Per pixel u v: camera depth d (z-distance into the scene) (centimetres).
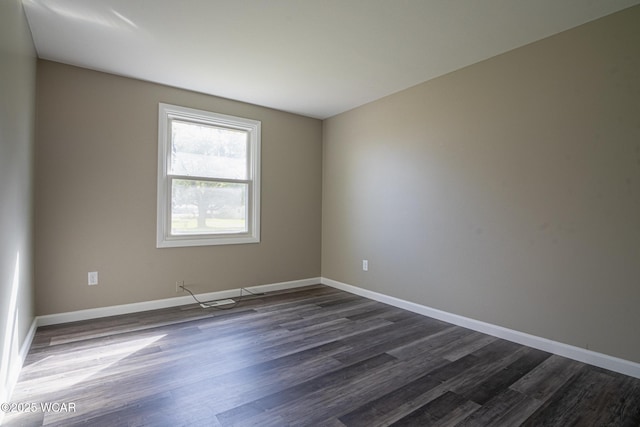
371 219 393
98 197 309
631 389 196
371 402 181
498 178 275
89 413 168
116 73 314
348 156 426
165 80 330
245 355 238
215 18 225
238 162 400
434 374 213
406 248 352
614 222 216
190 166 366
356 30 240
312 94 370
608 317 219
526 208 258
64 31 242
